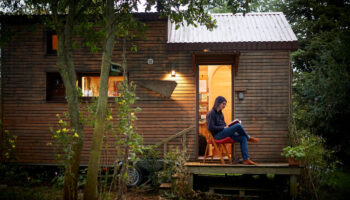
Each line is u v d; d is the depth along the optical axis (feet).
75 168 14.21
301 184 18.19
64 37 14.92
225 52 20.88
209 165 18.06
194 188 20.01
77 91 15.79
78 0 15.69
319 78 27.81
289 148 18.13
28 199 15.56
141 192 19.36
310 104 30.53
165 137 22.67
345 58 25.41
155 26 23.12
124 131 13.70
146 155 20.81
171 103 22.77
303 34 42.39
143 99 23.00
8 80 23.71
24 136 23.31
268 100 22.09
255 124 22.09
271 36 22.71
